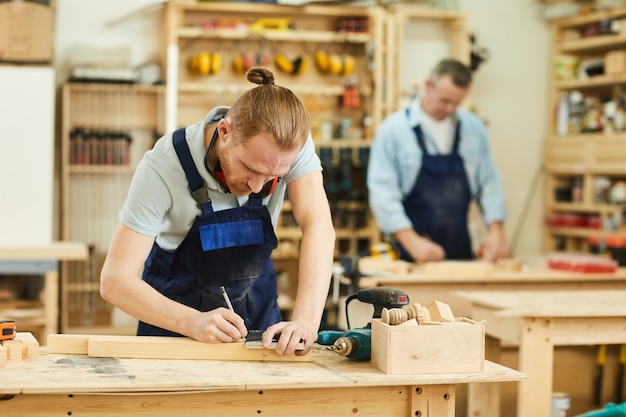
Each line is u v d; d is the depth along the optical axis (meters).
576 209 6.53
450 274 4.27
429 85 4.70
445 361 2.04
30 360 2.08
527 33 6.87
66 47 6.06
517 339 3.05
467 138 4.85
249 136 1.99
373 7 6.23
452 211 4.86
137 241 2.21
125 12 6.09
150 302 2.17
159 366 2.04
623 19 6.21
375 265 4.33
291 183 2.44
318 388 1.99
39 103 5.46
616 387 4.06
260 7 6.07
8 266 4.78
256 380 1.91
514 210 6.93
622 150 6.06
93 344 2.12
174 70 5.43
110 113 6.07
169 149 2.23
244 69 6.08
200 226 2.34
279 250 5.89
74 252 4.88
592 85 6.49
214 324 2.13
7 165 5.41
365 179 6.24
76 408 1.88
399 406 2.04
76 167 5.84
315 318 2.27
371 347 2.12
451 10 6.51
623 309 3.02
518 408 3.00
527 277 4.24
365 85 6.39
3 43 5.50
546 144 6.81
